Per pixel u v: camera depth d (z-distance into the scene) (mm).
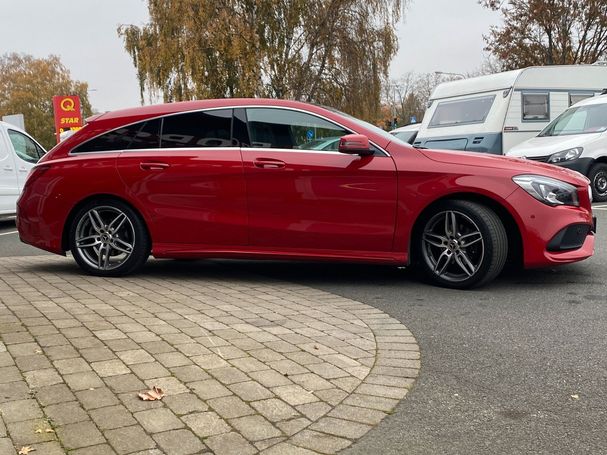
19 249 8281
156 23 23906
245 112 5422
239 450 2316
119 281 5402
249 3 23938
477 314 4301
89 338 3461
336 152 5188
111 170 5508
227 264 6457
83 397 2684
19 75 69125
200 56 22688
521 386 2992
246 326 3842
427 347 3578
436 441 2439
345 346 3537
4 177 10867
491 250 4879
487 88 14078
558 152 11445
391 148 5145
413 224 5062
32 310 4074
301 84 24312
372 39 24484
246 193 5273
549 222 4879
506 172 4941
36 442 2301
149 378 2914
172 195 5395
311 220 5184
